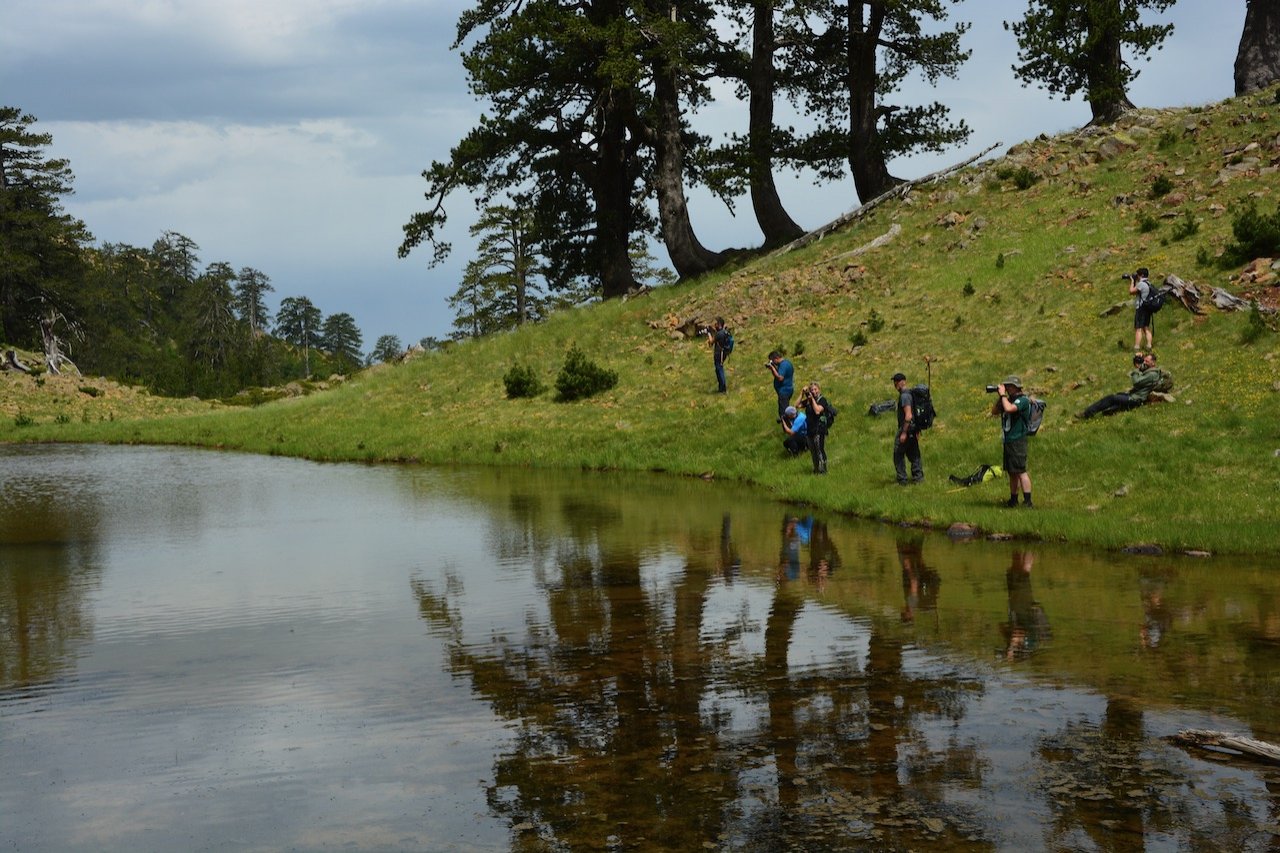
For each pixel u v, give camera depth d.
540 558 12.10
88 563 12.32
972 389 21.95
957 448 18.27
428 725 6.07
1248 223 23.58
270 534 14.54
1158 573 10.47
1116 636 7.86
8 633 8.74
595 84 42.69
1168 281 22.81
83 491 20.61
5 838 4.60
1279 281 21.80
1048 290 26.73
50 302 92.12
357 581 10.91
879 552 12.06
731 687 6.71
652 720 6.06
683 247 43.94
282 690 6.88
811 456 20.56
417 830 4.59
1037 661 7.18
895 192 38.81
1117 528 12.51
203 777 5.32
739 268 40.41
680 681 6.89
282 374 155.25
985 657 7.33
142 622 9.11
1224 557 11.27
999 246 30.98
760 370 27.89
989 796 4.80
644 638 8.16
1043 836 4.36
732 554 12.10
